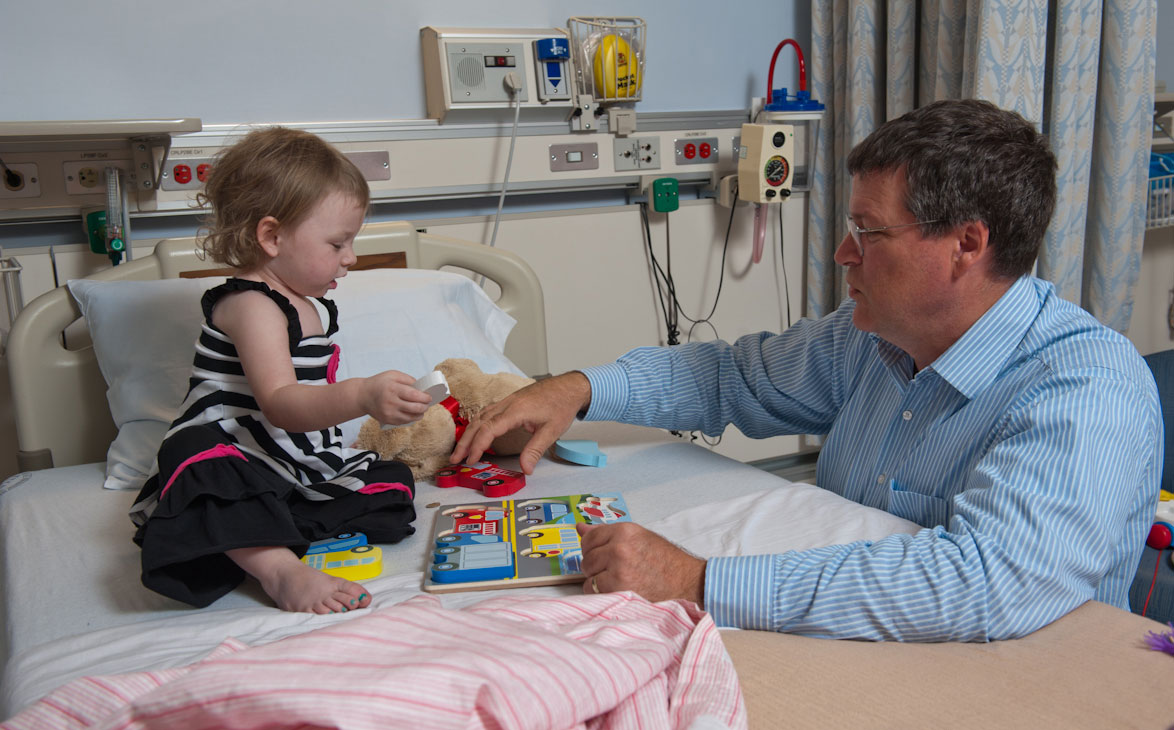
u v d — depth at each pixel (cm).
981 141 93
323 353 116
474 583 94
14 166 171
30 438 151
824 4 244
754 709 69
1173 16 195
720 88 247
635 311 242
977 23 197
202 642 84
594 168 227
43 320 150
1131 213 195
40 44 175
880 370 118
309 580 92
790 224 259
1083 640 77
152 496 108
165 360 141
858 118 235
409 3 206
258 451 109
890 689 71
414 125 205
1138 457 88
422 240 184
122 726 55
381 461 125
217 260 117
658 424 139
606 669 61
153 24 184
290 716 51
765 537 102
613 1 228
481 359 156
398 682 52
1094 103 191
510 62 209
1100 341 96
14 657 85
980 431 101
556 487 128
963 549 81
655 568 88
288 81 197
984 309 101
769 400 135
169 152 184
